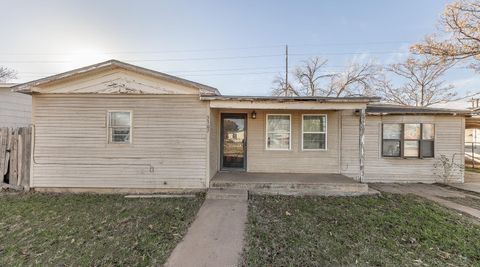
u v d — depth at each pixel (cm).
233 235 373
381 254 312
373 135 811
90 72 642
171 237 364
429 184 777
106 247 328
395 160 807
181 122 657
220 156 820
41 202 543
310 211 492
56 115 648
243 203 550
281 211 491
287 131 809
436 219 446
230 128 820
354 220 440
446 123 806
